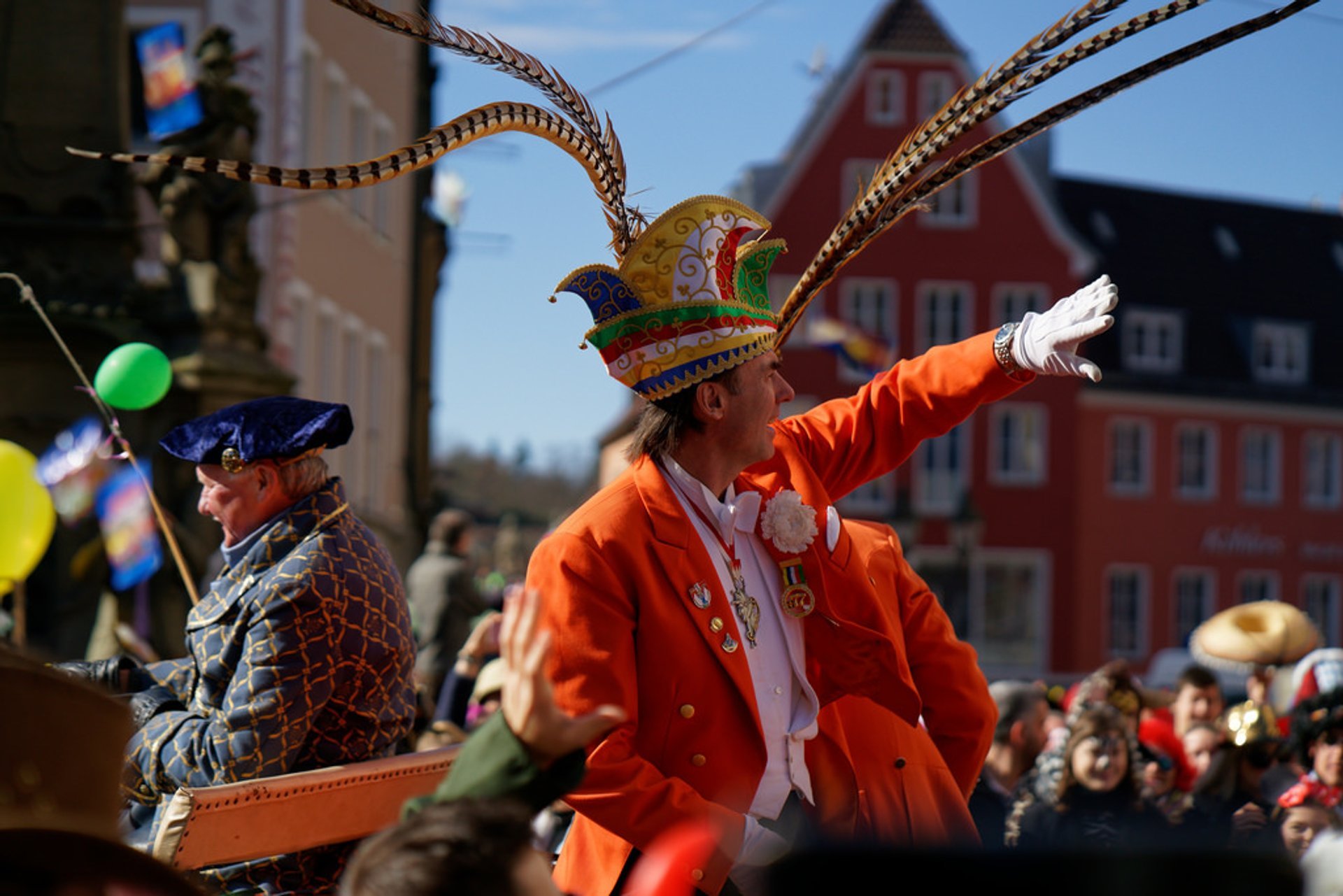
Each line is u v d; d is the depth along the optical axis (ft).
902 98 127.85
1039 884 3.63
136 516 21.34
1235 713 19.06
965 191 131.75
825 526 10.41
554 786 6.44
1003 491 135.03
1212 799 18.67
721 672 9.82
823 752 10.37
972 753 11.11
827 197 127.85
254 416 10.94
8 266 28.48
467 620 34.27
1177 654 92.89
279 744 10.39
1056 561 135.54
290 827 9.83
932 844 3.79
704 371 10.07
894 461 11.27
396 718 11.10
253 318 30.45
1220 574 143.33
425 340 82.94
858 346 88.58
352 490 71.82
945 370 11.09
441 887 5.31
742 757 9.80
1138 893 3.60
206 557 27.12
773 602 10.32
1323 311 154.10
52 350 27.91
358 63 72.59
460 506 196.24
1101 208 155.02
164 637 26.40
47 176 28.86
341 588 10.71
